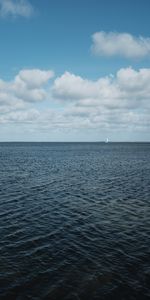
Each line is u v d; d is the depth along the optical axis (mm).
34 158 107438
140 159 102875
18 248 18391
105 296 13023
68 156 121688
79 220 25094
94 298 12867
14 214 26656
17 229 22281
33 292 13242
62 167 73250
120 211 28391
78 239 20266
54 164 82062
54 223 24094
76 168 70688
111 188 41375
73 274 14977
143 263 16422
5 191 38031
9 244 19047
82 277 14672
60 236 20844
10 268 15516
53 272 15172
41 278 14508
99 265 16078
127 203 31859
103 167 73438
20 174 57281
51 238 20375
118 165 79312
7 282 14055
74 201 32688
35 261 16453
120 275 14945
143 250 18375
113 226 23453
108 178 52219
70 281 14258
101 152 162250
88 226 23375
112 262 16500
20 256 17125
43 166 75625
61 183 45906
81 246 18906
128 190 39750
